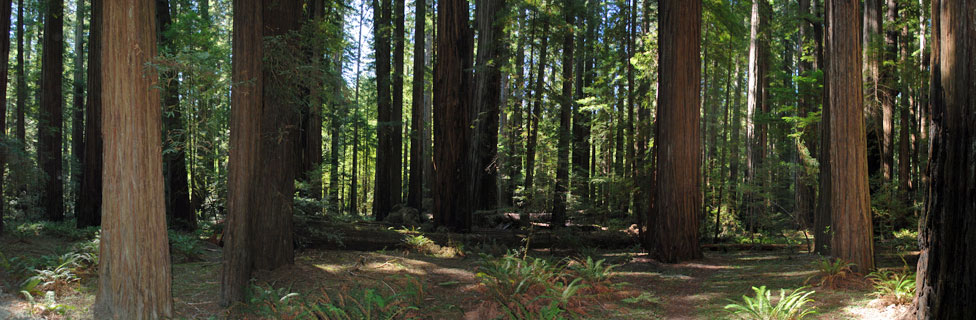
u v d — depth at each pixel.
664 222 11.30
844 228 8.02
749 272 9.37
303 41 8.37
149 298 5.00
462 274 9.57
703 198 16.86
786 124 19.12
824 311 6.19
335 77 8.33
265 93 8.34
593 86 18.72
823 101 11.27
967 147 4.19
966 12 4.14
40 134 16.30
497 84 16.81
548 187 16.53
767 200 15.77
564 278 8.07
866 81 13.38
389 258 10.77
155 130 5.07
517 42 17.92
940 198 4.47
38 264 7.44
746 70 26.83
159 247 5.12
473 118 16.70
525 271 7.66
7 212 15.18
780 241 15.59
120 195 4.91
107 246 5.01
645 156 15.37
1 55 10.43
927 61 14.78
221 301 6.48
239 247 6.51
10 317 5.36
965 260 4.22
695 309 6.99
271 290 6.72
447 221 14.45
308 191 13.28
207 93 5.91
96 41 14.37
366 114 33.12
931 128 4.68
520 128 18.31
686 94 11.12
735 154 18.91
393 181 20.59
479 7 16.52
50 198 16.39
